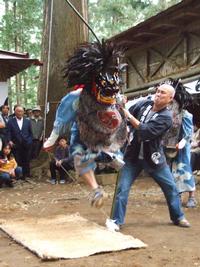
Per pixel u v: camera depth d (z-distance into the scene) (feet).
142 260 14.73
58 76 41.45
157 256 15.17
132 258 14.90
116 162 16.14
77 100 15.67
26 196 29.94
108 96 15.25
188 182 24.44
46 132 41.34
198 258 14.99
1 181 34.24
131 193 30.48
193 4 35.24
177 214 19.66
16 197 29.53
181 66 41.29
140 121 18.97
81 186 34.86
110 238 16.90
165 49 44.09
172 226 19.80
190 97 23.25
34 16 84.12
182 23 40.24
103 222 20.68
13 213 23.26
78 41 41.06
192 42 39.88
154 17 38.88
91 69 14.93
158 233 18.48
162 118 18.10
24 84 99.91
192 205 24.77
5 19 83.66
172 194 19.58
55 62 41.60
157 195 29.48
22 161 38.04
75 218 20.76
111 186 34.86
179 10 36.73
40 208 24.79
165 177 19.34
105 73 15.07
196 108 35.70
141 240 17.31
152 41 45.55
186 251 15.81
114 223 18.75
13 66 42.06
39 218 21.26
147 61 46.85
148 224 20.21
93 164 16.30
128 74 50.70
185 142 23.57
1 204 26.48
